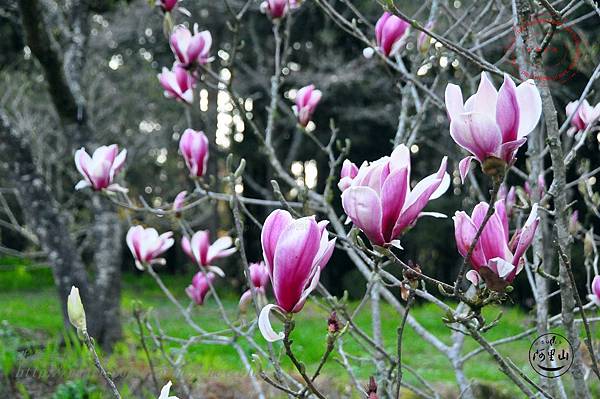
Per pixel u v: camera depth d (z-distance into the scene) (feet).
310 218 3.48
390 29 7.38
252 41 45.78
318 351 20.43
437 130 30.81
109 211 23.81
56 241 23.21
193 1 40.52
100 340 22.80
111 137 44.16
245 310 7.34
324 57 43.57
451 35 9.20
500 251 3.61
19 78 40.50
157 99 45.85
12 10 22.07
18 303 37.09
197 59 7.86
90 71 40.78
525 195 7.20
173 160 54.29
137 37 44.73
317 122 46.96
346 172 5.27
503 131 3.31
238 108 8.02
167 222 34.73
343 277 48.47
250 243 52.06
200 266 8.30
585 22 16.01
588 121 7.07
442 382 18.84
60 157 37.24
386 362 7.79
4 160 23.07
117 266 23.58
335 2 41.04
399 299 26.58
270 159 8.36
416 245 44.16
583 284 19.95
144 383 15.99
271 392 16.60
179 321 29.27
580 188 8.13
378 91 43.62
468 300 3.65
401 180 3.53
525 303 29.55
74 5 24.62
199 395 15.64
